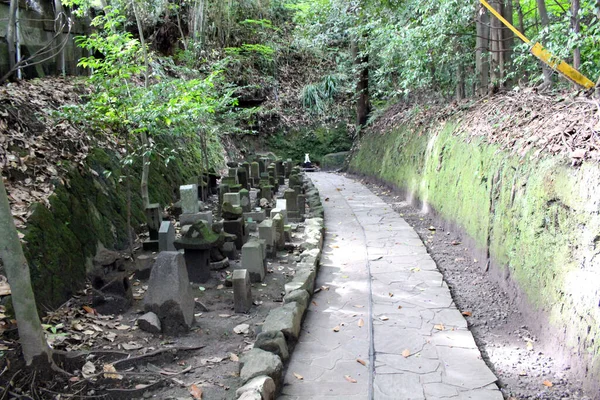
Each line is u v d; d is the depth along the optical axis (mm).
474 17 8148
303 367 3754
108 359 3713
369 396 3348
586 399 3250
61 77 9117
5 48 7480
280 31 21969
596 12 4699
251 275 5770
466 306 5039
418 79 10039
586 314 3441
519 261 4801
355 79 18578
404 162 12016
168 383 3525
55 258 4840
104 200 6734
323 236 7727
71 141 6898
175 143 11594
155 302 4355
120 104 5680
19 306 3148
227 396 3352
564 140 4340
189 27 15102
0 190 3039
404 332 4340
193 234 5711
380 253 6855
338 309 4898
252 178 13094
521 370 3729
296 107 22922
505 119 6387
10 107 6293
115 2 8906
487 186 6098
